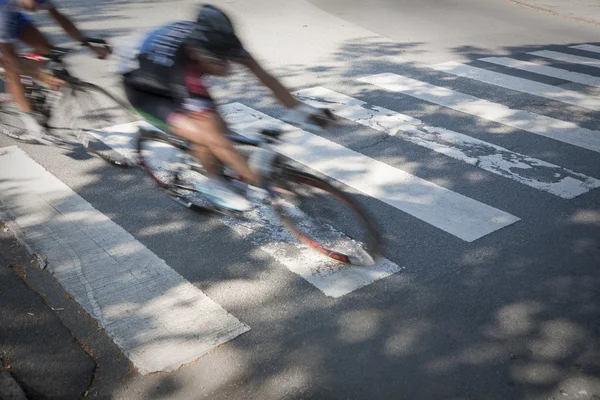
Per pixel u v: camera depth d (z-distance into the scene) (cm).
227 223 505
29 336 377
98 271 442
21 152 636
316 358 361
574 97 801
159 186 534
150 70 422
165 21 1162
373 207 526
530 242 475
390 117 723
